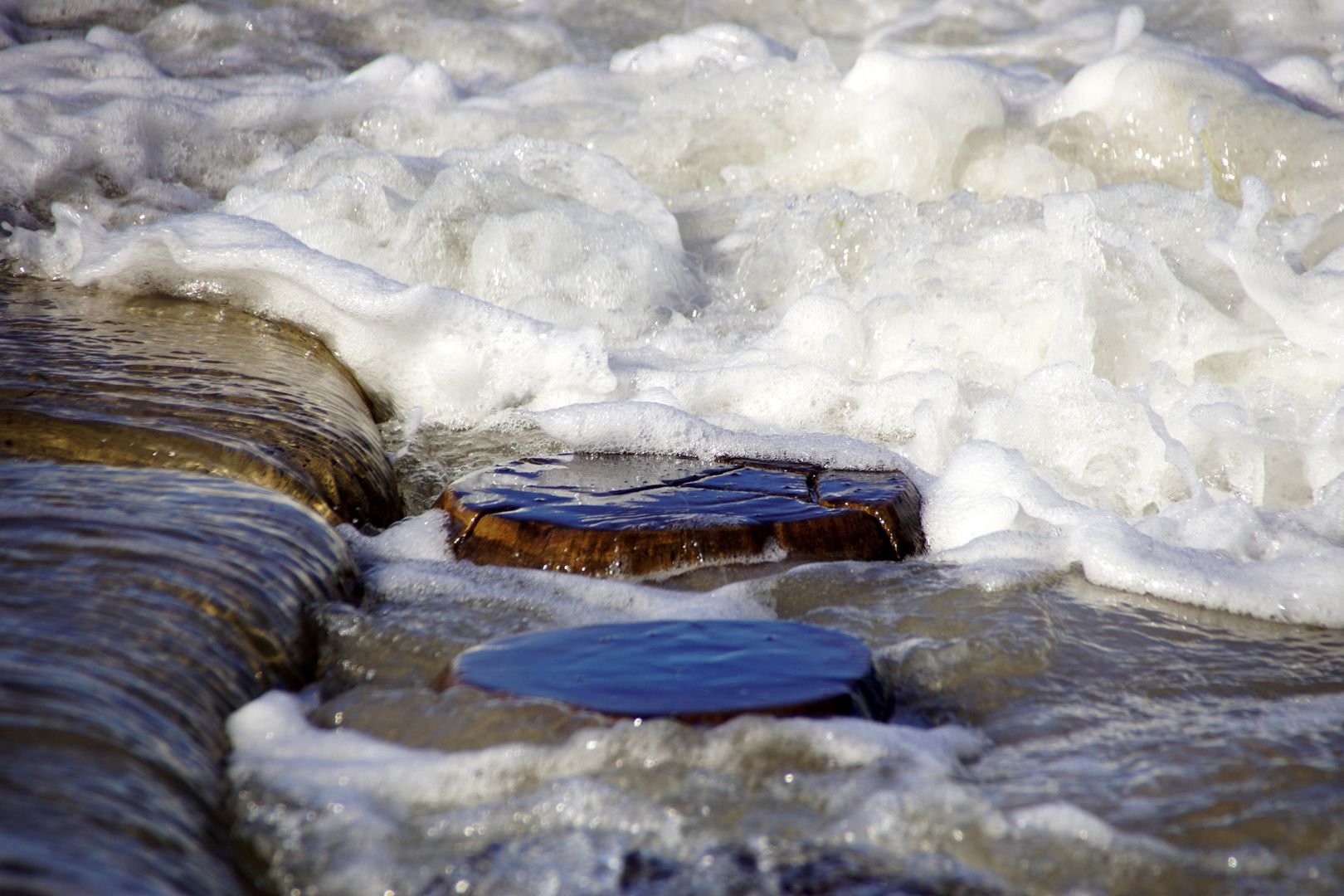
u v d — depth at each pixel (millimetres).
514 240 18062
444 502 10789
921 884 5539
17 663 6062
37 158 21031
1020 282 16391
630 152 22938
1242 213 15500
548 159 20203
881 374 15750
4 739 5320
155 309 14664
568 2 30609
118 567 7414
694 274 19000
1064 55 27703
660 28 30047
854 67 22562
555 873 5590
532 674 7117
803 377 14703
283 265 14484
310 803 5961
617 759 6328
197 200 21750
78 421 10148
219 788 6004
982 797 6176
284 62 27656
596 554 9570
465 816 5988
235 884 5266
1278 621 9453
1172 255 16438
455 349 14312
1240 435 13125
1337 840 5949
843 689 6957
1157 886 5598
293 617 7836
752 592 9320
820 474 11648
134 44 27656
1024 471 11867
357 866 5594
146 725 5934
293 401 11617
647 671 7188
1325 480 12750
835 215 18859
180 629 6926
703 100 23094
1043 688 7973
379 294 14156
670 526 9773
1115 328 15617
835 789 6188
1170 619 9305
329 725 6797
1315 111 21609
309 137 23891
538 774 6258
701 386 14664
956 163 21719
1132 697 7863
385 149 24062
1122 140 21156
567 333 14352
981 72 22188
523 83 26422
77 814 4930
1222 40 26812
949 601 9242
